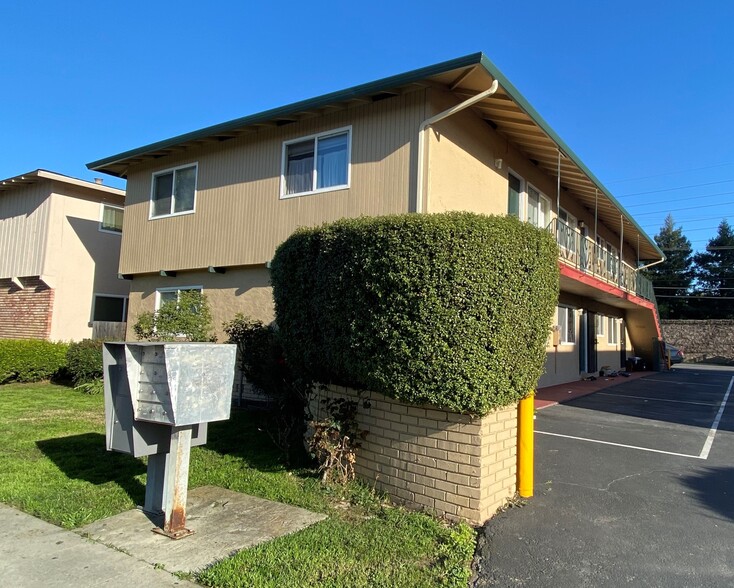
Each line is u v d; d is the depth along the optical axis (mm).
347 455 5523
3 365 13398
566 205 16797
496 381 4625
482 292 4574
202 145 12789
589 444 7918
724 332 39750
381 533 4395
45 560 3875
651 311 25312
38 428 8125
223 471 6066
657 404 12820
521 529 4566
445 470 4871
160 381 4359
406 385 4785
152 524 4570
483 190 11016
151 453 4539
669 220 63312
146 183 14023
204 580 3604
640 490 5703
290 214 10938
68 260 16219
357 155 10031
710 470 6559
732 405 12867
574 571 3852
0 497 5125
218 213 12281
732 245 56062
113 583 3557
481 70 8430
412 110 9406
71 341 15023
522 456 5453
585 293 17250
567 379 17281
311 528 4477
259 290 11547
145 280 14016
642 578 3758
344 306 5367
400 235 4863
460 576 3725
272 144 11469
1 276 17141
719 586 3654
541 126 10617
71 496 5164
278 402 7562
